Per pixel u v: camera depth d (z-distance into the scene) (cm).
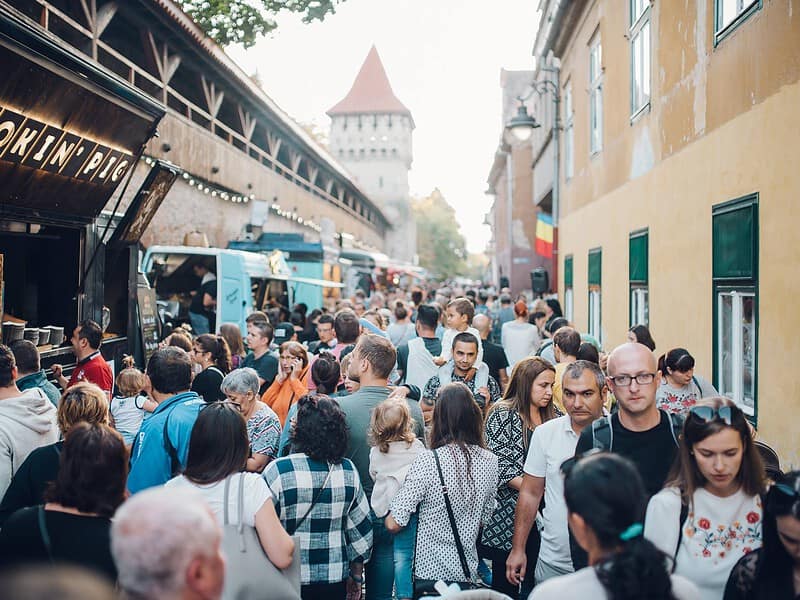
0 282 612
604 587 212
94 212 767
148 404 607
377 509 438
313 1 1276
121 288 879
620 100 1145
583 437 367
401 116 9031
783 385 579
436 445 407
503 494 458
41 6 1155
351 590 448
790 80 566
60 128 625
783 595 254
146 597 186
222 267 1239
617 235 1172
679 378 576
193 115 2356
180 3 1577
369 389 486
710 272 744
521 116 1552
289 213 2756
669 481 299
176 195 1683
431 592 386
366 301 1705
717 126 724
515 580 412
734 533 285
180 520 190
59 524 288
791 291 564
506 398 475
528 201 3641
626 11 1095
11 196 625
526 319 1082
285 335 1184
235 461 337
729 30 693
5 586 181
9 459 419
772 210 598
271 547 329
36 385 514
